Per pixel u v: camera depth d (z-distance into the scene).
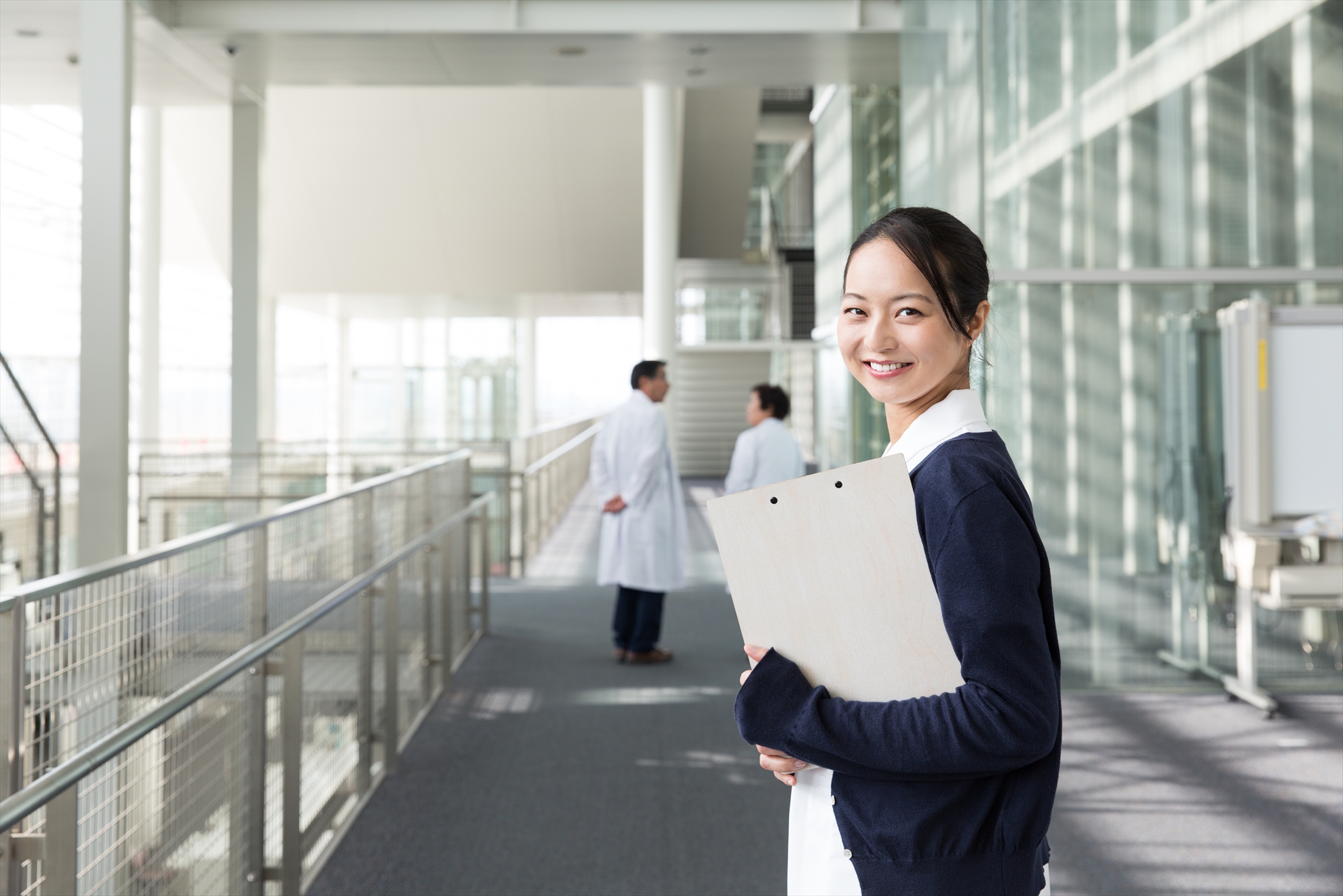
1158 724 4.43
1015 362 5.07
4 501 7.03
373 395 21.67
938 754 0.92
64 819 1.72
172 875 2.13
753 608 1.04
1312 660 5.10
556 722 4.45
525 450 9.22
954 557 0.94
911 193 6.10
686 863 3.01
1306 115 5.09
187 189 14.59
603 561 5.53
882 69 7.19
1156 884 2.87
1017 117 5.07
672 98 12.05
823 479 1.02
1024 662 0.91
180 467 9.34
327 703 3.18
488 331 21.75
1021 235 5.09
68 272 11.38
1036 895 0.99
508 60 6.97
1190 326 5.11
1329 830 3.23
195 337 16.67
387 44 6.64
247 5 6.39
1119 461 5.11
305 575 3.00
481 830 3.27
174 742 2.14
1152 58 5.13
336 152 14.09
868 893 0.99
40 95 7.70
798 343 15.84
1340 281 5.02
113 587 1.93
